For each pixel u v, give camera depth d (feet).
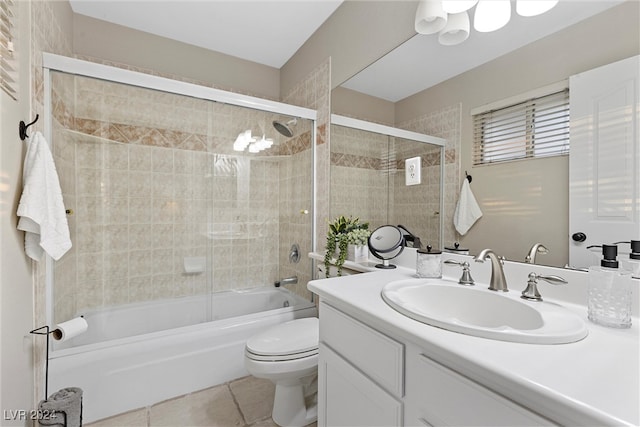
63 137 5.92
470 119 4.03
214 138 8.21
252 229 8.80
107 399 4.99
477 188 3.95
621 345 2.04
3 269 3.42
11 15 3.53
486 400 1.83
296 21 7.28
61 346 5.10
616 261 2.54
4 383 3.40
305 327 5.24
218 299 8.18
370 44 5.76
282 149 8.89
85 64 5.49
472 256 4.00
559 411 1.46
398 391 2.48
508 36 3.56
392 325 2.45
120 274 7.29
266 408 5.26
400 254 5.15
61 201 4.40
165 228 7.78
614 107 2.69
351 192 6.33
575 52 2.96
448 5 3.74
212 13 6.93
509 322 2.87
